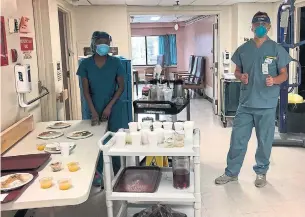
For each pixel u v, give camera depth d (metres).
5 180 1.78
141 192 2.12
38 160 2.07
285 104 4.74
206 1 6.23
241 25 6.56
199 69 9.76
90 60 3.14
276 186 3.40
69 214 2.90
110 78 3.15
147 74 12.55
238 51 3.37
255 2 6.45
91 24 6.40
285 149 4.54
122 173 2.43
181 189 2.16
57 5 4.71
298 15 5.65
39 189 1.70
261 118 3.28
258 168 3.42
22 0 3.25
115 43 6.50
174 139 2.18
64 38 5.94
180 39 13.17
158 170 2.49
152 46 13.41
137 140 2.16
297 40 5.70
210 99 9.01
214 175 3.73
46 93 3.74
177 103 3.82
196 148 1.99
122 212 2.49
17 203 1.57
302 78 5.80
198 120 6.66
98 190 3.29
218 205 3.03
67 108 6.07
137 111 3.65
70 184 1.74
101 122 3.09
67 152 2.18
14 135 2.49
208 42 9.10
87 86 3.17
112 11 6.40
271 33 6.64
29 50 3.44
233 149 3.45
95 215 2.88
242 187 3.40
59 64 4.38
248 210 2.93
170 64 13.30
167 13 6.71
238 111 3.40
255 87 3.23
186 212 2.47
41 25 3.87
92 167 1.98
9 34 2.76
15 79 2.86
